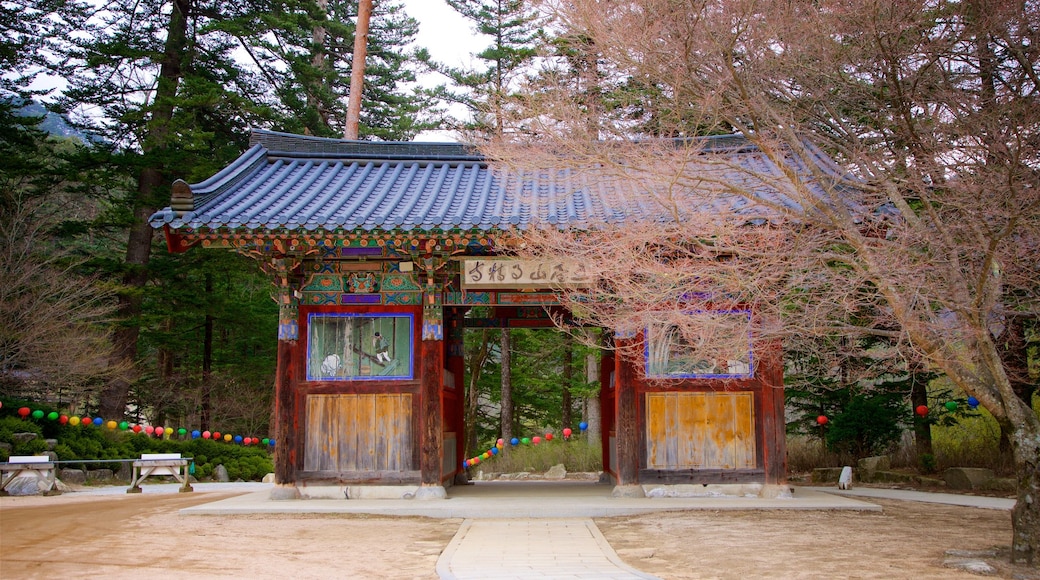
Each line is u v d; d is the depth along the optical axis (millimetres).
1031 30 9023
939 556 8375
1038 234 8094
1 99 25344
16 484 15148
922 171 8898
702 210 8898
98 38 25562
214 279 30547
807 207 8609
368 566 8180
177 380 27656
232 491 16781
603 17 8484
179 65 26094
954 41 9031
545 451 25422
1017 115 8633
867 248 8203
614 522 11211
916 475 17188
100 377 22812
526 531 10367
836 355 11047
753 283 8531
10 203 22812
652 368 13367
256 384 29281
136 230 24875
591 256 9664
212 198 13016
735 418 13312
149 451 21391
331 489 13164
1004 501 13203
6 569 7715
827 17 8820
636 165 9219
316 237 12422
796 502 12219
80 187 26078
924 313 8227
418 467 13266
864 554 8508
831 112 9766
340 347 13547
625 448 13258
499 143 9742
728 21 8375
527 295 13680
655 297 8883
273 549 9117
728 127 11281
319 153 16312
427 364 13352
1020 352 14273
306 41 28828
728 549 8898
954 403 16359
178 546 9172
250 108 25422
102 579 7320
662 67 8586
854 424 18812
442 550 9102
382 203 13758
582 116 9055
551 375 29578
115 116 25766
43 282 20328
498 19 30062
